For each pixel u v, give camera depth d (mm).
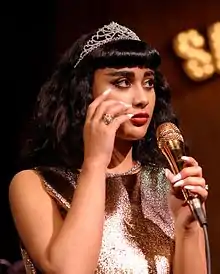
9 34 10148
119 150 4250
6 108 10219
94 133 3873
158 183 4340
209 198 10320
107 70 4086
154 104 4184
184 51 10164
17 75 10203
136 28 10234
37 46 10172
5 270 7613
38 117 4406
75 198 3799
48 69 10141
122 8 10219
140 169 4359
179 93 10281
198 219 3633
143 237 4078
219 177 10344
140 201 4234
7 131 10250
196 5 10234
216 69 10172
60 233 3719
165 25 10250
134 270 3936
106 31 4234
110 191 4184
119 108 3908
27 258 3996
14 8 10125
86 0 10203
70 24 10180
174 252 4102
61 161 4281
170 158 3938
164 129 4055
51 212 3965
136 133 4035
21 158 4426
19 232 4000
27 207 3977
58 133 4301
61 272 3639
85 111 4219
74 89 4246
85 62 4195
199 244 4086
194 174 3736
